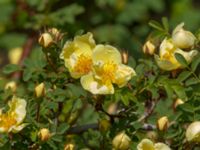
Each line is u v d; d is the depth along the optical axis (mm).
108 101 669
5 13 1202
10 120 637
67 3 1200
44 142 643
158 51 690
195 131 624
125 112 667
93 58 643
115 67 641
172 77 662
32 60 695
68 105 678
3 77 944
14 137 641
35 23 1036
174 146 660
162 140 647
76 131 715
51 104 662
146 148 626
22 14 1191
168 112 680
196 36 664
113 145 635
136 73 665
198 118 651
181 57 641
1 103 678
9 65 699
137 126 657
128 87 651
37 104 654
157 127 643
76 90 659
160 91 681
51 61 676
